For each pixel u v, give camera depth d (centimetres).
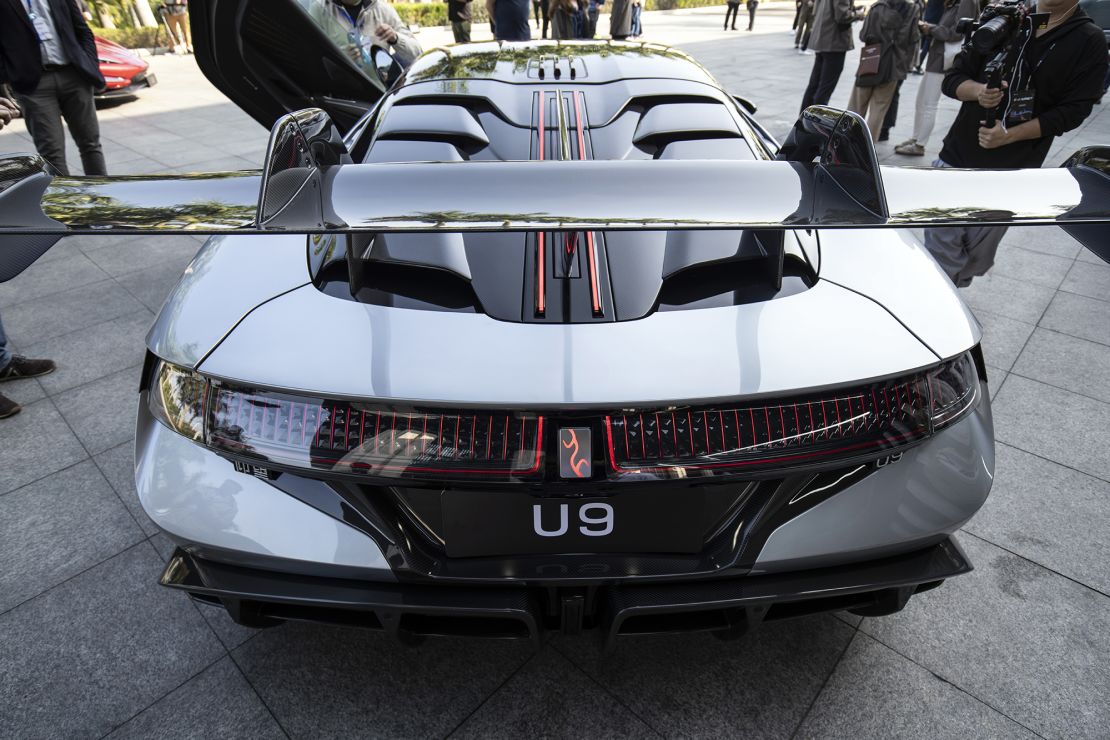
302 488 112
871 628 162
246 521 113
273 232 81
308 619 125
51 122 406
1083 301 320
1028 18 243
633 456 105
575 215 84
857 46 1177
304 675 151
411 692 148
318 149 106
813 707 145
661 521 112
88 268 353
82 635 159
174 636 159
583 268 121
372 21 387
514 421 103
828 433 109
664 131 164
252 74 221
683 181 92
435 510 112
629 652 157
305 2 237
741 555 115
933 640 159
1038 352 278
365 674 151
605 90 179
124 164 534
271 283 124
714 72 934
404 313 113
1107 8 813
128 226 81
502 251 125
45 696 146
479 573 114
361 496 110
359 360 106
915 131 529
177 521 115
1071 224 86
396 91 188
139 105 761
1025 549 184
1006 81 255
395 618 116
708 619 124
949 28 477
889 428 112
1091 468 214
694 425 105
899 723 142
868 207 88
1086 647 158
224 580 118
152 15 1248
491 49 208
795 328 113
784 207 87
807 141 115
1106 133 615
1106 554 182
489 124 166
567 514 110
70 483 207
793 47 1200
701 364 105
